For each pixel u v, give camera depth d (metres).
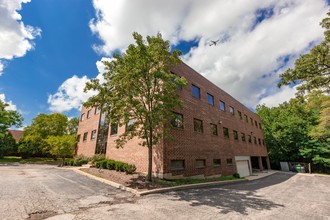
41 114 33.38
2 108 26.61
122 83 8.72
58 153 21.81
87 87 9.31
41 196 6.31
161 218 4.54
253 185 12.48
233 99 22.98
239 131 22.03
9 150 30.44
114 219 4.35
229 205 6.15
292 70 10.86
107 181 9.58
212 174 14.52
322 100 17.22
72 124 43.06
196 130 14.20
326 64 9.62
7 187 7.54
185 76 14.46
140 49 8.47
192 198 7.00
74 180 10.21
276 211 5.70
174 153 11.43
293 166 28.52
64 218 4.29
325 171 26.55
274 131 31.97
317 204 7.01
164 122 9.38
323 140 26.17
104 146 19.05
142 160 12.20
